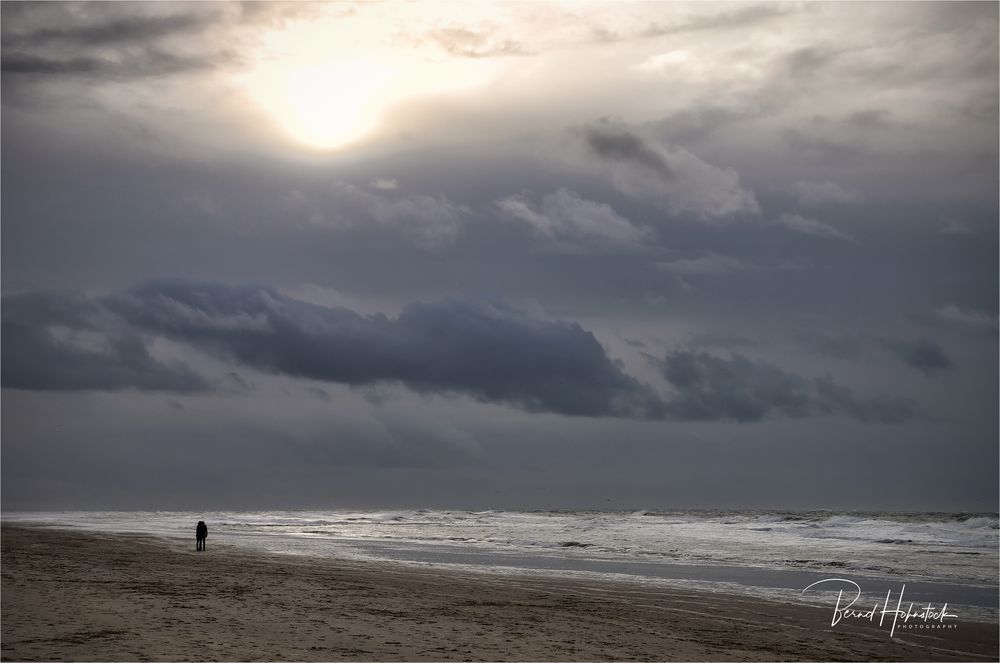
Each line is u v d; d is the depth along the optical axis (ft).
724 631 70.95
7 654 49.75
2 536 200.03
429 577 108.88
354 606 76.54
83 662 48.21
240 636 57.72
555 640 63.00
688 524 269.85
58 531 243.19
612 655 58.34
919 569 121.49
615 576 112.68
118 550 151.94
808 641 67.51
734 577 112.47
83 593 77.46
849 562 131.13
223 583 92.02
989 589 99.09
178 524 334.85
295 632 60.39
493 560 139.33
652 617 77.46
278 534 235.20
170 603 72.08
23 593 76.89
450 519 399.65
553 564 131.13
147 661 48.91
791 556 144.97
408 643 58.54
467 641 60.59
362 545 179.22
